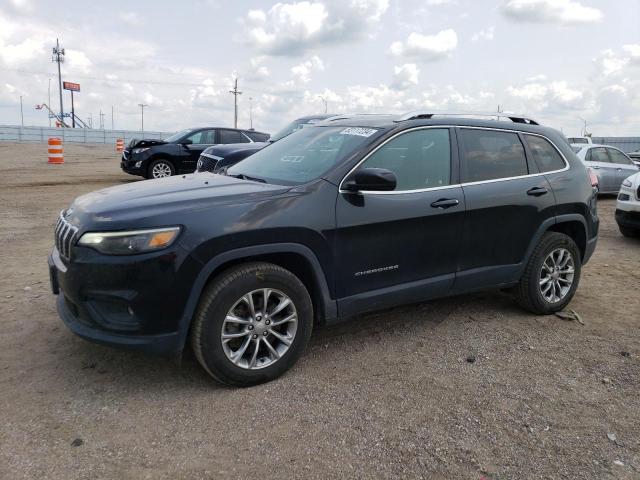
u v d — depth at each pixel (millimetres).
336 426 3016
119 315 3146
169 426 2980
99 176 17281
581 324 4680
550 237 4754
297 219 3441
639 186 8180
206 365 3270
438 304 5105
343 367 3738
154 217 3125
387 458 2750
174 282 3102
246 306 3383
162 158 14391
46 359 3746
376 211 3756
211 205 3295
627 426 3090
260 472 2617
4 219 9203
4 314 4562
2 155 29188
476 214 4242
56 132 59281
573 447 2879
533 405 3289
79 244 3150
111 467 2619
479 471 2670
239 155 9344
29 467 2596
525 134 4785
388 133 3957
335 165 3752
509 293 5008
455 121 4352
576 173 5008
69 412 3094
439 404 3273
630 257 7367
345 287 3719
